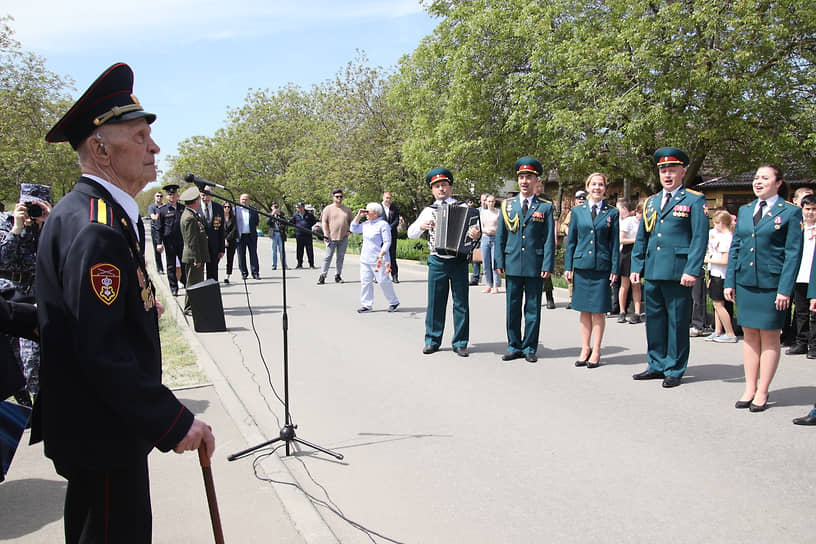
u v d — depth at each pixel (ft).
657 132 51.42
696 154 55.26
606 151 59.72
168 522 11.03
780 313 16.97
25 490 12.42
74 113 6.97
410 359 23.68
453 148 66.95
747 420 16.72
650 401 18.40
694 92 48.52
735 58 45.01
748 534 10.98
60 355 6.54
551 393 19.26
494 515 11.77
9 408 10.79
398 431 16.14
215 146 175.32
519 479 13.30
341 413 17.54
